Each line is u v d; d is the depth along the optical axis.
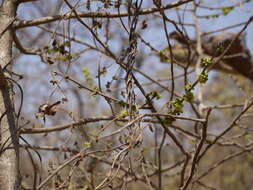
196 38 6.21
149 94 3.88
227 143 5.41
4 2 4.18
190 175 4.11
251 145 6.11
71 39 4.62
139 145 3.89
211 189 5.41
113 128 4.97
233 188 12.41
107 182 3.83
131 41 3.84
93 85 5.09
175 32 5.66
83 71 5.12
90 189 4.71
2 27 4.07
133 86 3.75
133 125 3.61
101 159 4.68
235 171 12.34
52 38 4.00
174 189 8.38
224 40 6.12
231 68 6.18
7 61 3.96
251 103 4.45
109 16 4.14
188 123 8.54
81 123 4.32
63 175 4.55
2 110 3.67
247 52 6.18
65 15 4.05
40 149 4.74
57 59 4.30
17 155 3.59
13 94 3.80
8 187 3.45
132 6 3.98
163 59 5.40
